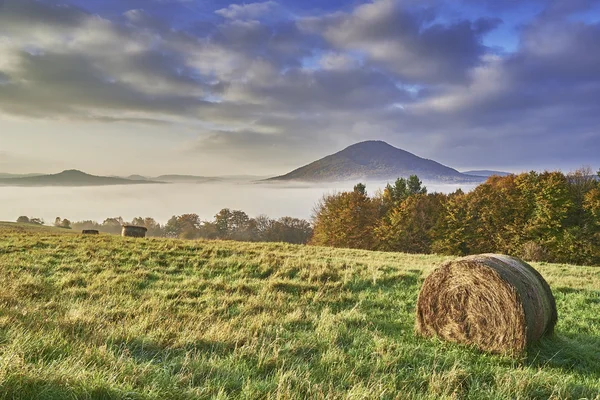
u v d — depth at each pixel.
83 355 4.78
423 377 5.23
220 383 4.52
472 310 7.08
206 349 5.93
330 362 5.57
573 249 36.47
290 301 9.92
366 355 6.03
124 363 4.64
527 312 6.58
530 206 40.59
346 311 9.02
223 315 8.16
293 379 4.70
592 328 8.45
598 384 5.39
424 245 47.22
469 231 43.28
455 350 6.76
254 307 8.98
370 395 4.44
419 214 48.50
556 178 39.34
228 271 13.37
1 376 3.60
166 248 17.05
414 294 11.13
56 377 3.84
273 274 13.02
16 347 4.63
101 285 10.45
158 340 6.07
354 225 53.31
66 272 11.98
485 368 5.87
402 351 6.32
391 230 48.38
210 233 92.94
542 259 32.66
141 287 10.85
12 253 14.67
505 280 6.73
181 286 10.98
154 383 4.21
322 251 21.78
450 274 7.38
